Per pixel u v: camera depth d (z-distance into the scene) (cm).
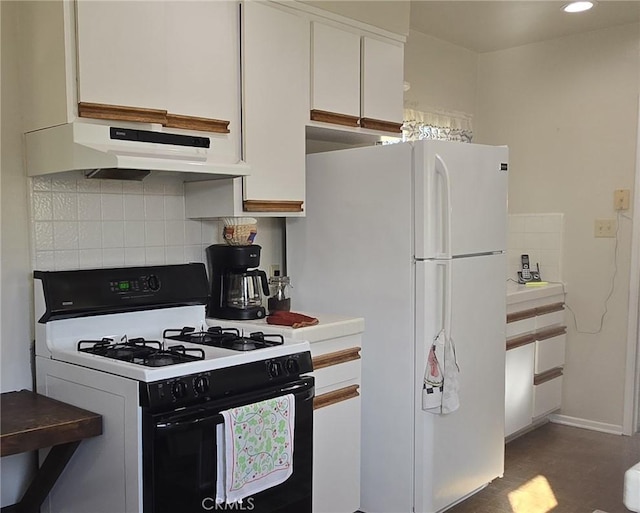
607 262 378
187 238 258
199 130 221
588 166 384
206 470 181
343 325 246
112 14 195
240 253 250
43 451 210
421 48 380
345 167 273
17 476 211
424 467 253
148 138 204
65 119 190
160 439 169
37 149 204
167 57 211
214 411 182
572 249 392
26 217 211
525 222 410
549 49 396
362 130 287
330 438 243
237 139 236
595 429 387
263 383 197
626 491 99
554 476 316
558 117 395
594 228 382
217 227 269
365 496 272
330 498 244
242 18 235
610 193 376
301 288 292
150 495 170
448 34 382
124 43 198
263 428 192
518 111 412
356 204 270
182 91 216
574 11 336
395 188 256
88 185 225
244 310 252
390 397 262
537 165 405
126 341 216
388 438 263
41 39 196
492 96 423
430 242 249
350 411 252
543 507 281
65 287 210
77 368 192
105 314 222
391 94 300
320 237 284
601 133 378
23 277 211
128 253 238
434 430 255
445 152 253
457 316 263
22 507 201
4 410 188
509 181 418
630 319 371
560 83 393
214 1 225
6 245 207
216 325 249
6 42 204
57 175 217
